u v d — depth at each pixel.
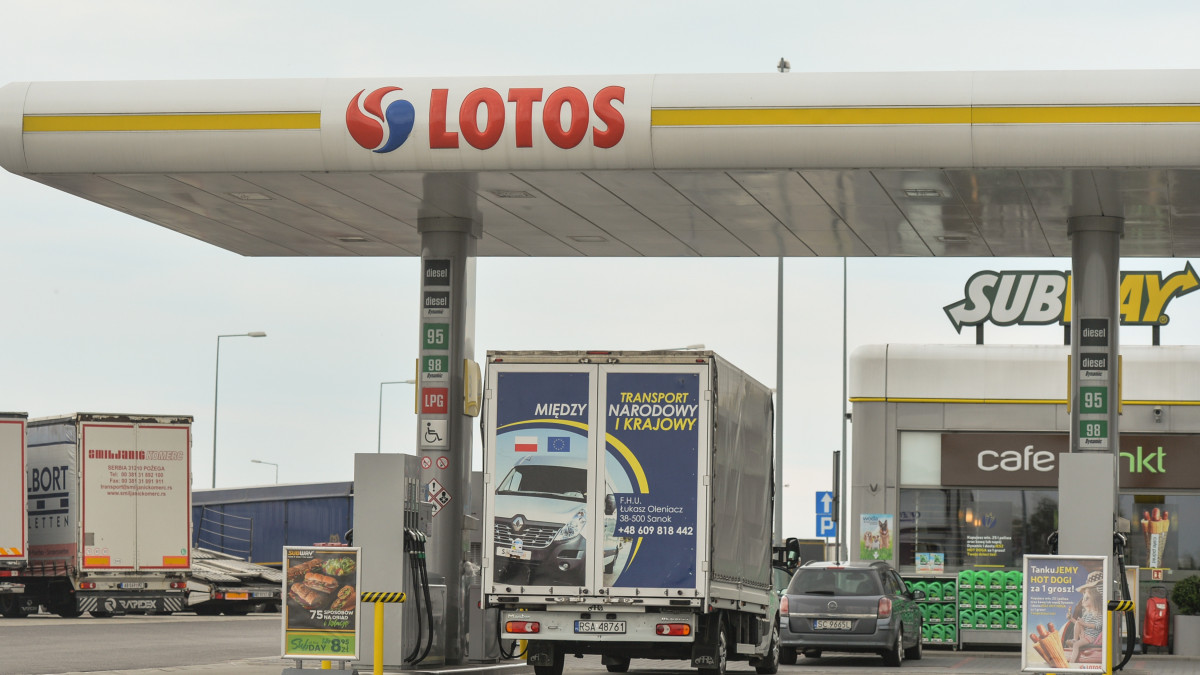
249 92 28.33
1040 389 47.41
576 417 26.56
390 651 28.25
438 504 32.06
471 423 33.16
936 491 47.75
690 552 26.12
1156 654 44.78
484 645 31.72
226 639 42.19
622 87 27.56
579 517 26.42
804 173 27.84
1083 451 32.25
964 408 47.72
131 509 52.78
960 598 45.19
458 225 32.91
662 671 35.38
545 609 26.56
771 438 32.47
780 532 57.72
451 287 32.69
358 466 28.16
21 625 48.19
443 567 31.84
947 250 36.53
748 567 29.69
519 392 26.77
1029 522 47.28
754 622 31.61
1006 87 26.69
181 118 28.38
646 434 26.39
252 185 29.86
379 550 27.98
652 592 26.12
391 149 28.06
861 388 48.28
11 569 52.00
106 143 28.47
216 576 60.56
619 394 26.52
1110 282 32.16
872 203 30.67
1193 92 26.22
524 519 26.52
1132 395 47.28
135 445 53.03
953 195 29.69
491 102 27.84
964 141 26.77
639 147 27.55
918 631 40.72
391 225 34.09
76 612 51.97
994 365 47.72
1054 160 26.61
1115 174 27.34
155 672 30.03
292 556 24.14
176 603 53.62
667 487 26.28
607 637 26.38
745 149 27.33
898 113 26.89
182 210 32.69
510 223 33.56
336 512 67.62
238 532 67.44
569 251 37.41
